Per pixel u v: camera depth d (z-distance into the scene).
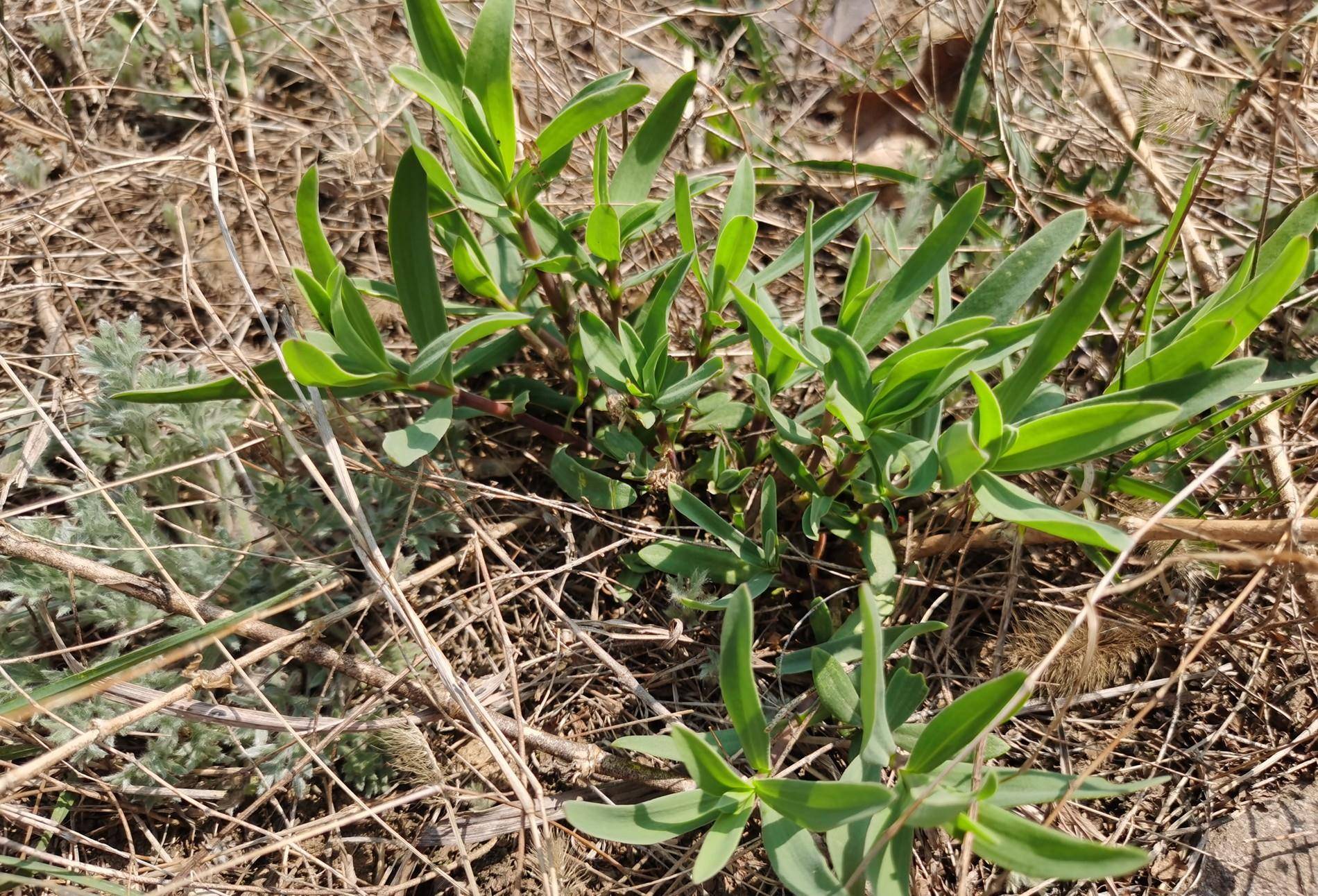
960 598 0.59
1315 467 0.60
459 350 0.63
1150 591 0.60
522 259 0.61
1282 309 0.63
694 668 0.59
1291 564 0.54
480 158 0.54
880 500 0.54
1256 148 0.68
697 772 0.48
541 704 0.59
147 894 0.50
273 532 0.61
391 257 0.55
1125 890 0.55
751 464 0.62
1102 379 0.64
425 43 0.53
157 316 0.66
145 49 0.71
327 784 0.57
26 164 0.67
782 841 0.48
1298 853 0.55
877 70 0.72
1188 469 0.62
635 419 0.59
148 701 0.55
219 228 0.67
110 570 0.56
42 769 0.53
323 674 0.58
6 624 0.58
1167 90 0.63
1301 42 0.67
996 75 0.66
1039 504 0.49
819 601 0.56
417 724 0.56
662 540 0.57
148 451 0.60
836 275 0.68
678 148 0.71
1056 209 0.67
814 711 0.55
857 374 0.51
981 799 0.46
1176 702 0.57
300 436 0.61
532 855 0.55
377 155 0.69
